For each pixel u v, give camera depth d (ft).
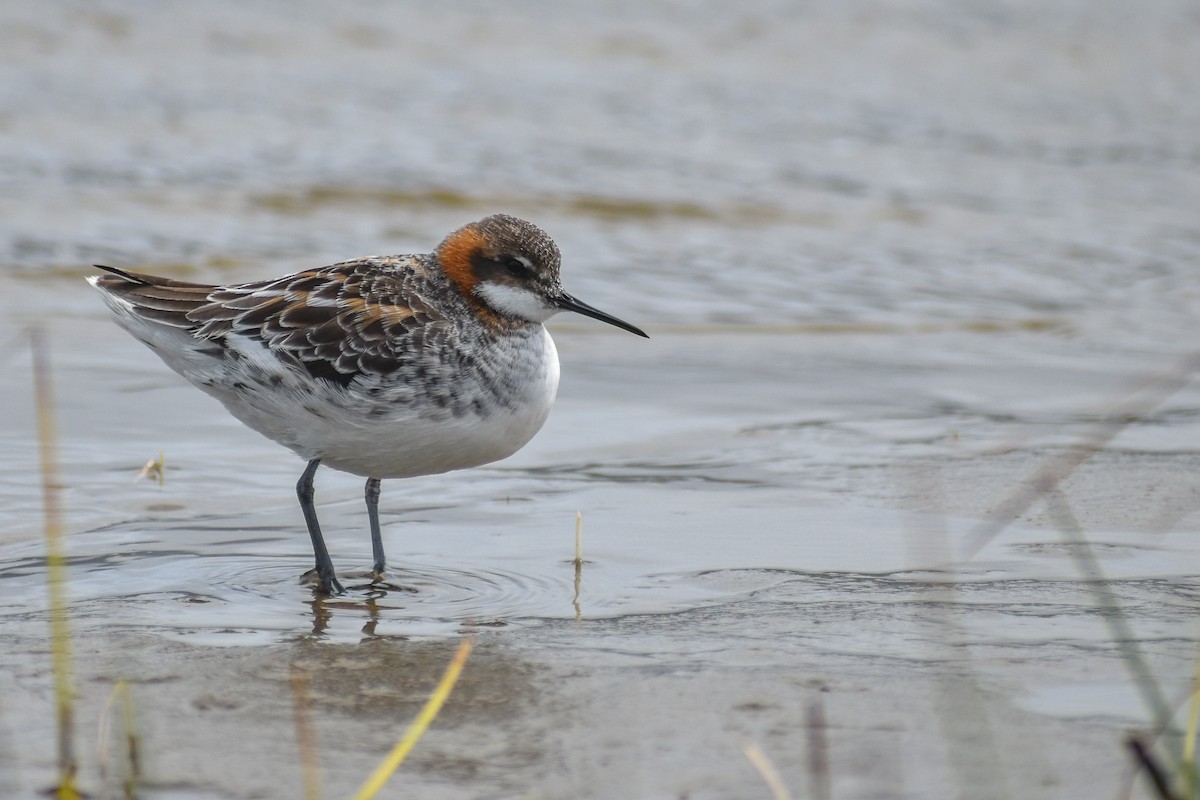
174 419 48.44
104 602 33.71
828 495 42.24
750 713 27.40
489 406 36.40
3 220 68.69
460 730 26.73
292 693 28.45
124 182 75.00
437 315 36.27
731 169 84.33
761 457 45.96
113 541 38.09
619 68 101.09
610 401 51.88
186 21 101.81
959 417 50.39
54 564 26.18
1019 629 31.81
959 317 63.41
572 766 25.23
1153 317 63.52
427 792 24.25
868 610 33.22
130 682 28.76
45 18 98.68
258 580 35.70
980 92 101.19
